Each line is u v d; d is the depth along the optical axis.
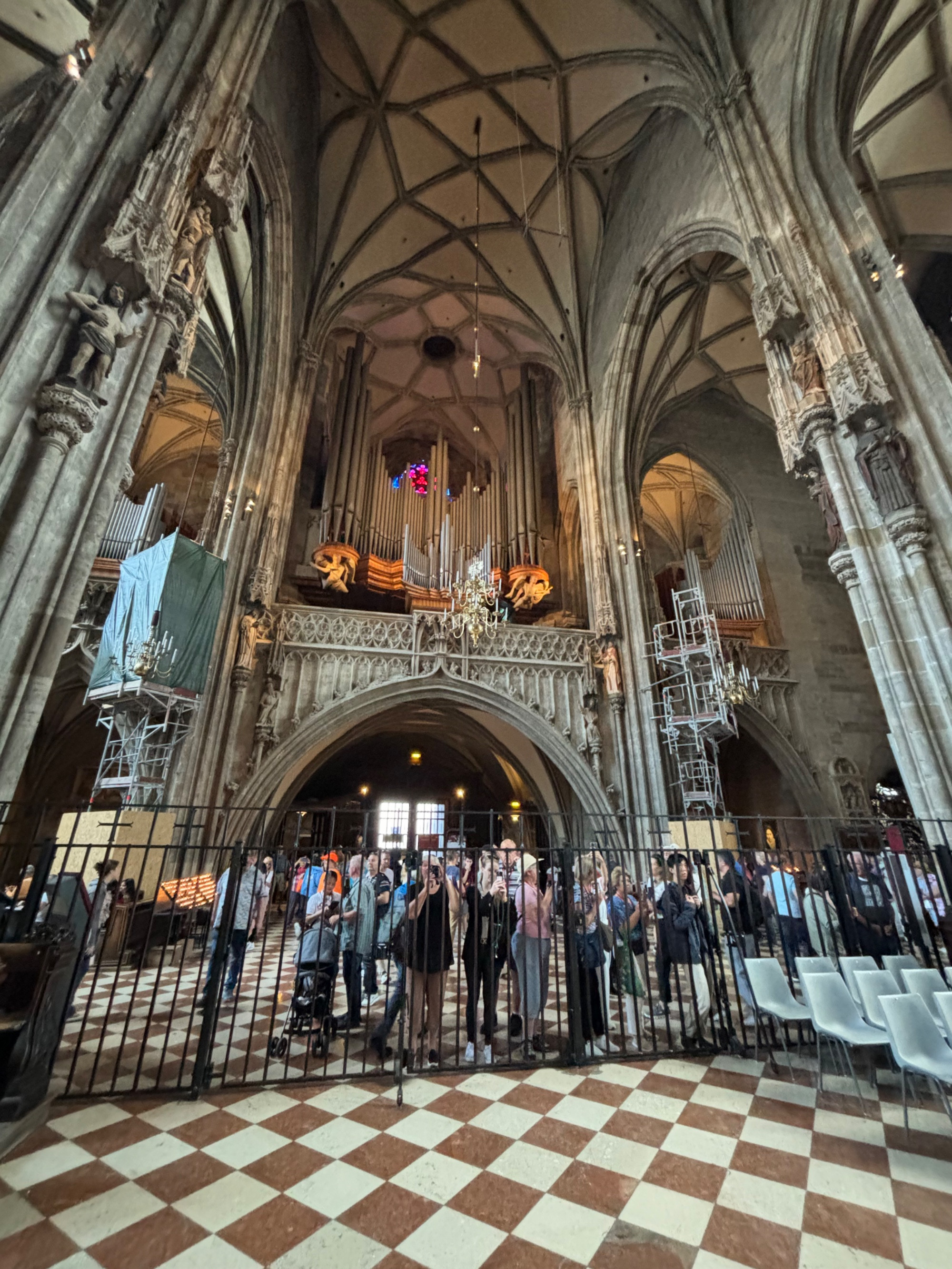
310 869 7.10
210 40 7.39
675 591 21.66
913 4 10.53
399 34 14.07
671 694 15.03
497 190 17.36
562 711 14.51
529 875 5.44
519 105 15.56
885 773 17.03
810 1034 5.64
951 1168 3.29
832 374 7.97
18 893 4.08
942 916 6.06
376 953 5.35
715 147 11.48
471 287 19.59
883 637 7.26
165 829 9.26
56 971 3.96
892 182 13.69
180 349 6.75
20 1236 2.66
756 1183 3.15
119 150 5.98
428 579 16.94
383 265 18.42
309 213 16.00
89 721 17.48
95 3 6.05
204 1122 3.78
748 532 19.69
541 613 19.31
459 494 23.94
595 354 18.34
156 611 9.74
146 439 21.34
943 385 7.38
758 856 8.57
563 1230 2.75
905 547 7.21
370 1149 3.47
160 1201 2.94
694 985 5.34
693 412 20.80
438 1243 2.66
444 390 23.69
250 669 12.30
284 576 16.72
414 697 13.72
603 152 16.34
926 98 12.41
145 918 8.65
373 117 15.49
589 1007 5.38
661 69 13.05
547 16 13.66
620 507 16.42
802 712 17.03
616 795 13.79
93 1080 4.06
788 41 10.01
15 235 5.04
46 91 5.63
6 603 4.71
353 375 18.89
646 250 15.45
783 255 9.29
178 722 10.66
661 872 5.81
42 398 5.05
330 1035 5.31
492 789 24.08
